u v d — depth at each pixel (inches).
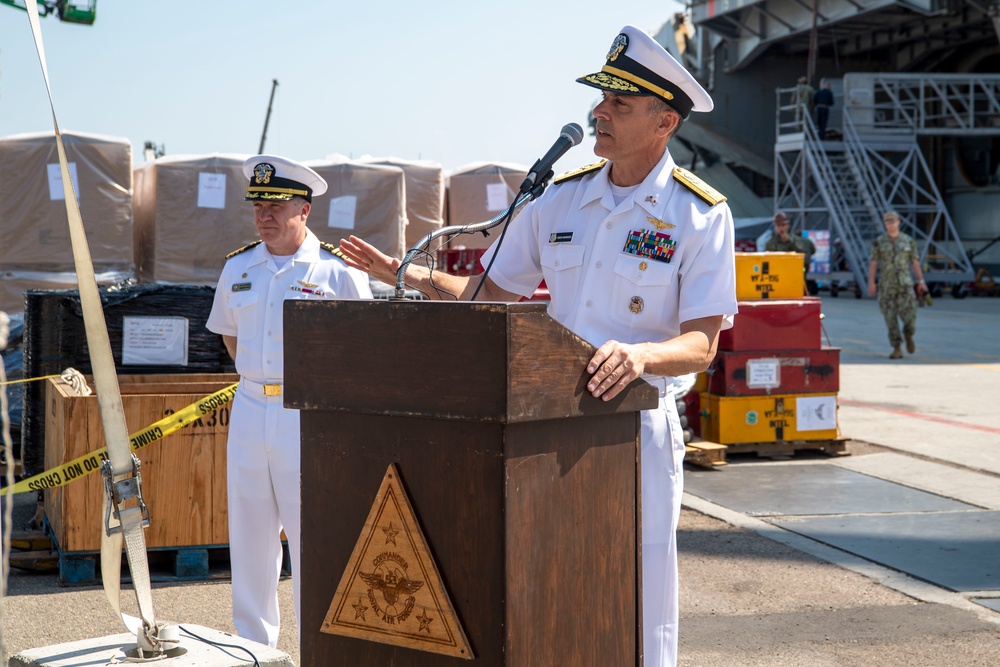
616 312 103.7
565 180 109.7
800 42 1333.7
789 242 521.7
